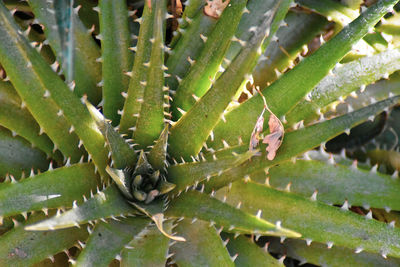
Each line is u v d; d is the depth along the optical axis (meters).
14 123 0.79
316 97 0.80
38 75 0.71
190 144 0.77
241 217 0.70
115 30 0.80
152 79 0.74
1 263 0.75
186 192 0.74
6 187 0.73
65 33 0.77
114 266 0.78
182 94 0.80
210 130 0.76
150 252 0.75
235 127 0.79
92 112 0.71
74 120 0.73
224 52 0.78
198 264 0.76
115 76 0.80
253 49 0.72
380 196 0.79
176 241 0.77
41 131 0.77
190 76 0.79
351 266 0.80
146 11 0.74
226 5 0.81
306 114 0.80
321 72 0.77
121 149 0.75
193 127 0.76
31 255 0.75
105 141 0.74
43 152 0.81
